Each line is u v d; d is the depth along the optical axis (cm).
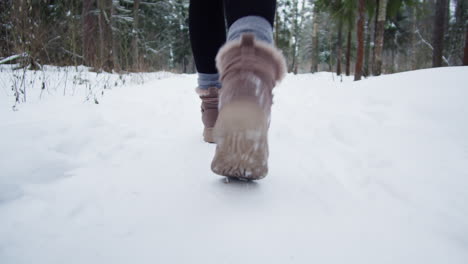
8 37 355
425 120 143
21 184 74
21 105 183
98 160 97
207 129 118
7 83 275
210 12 108
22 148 86
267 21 80
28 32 338
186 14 1880
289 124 159
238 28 78
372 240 54
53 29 448
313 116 177
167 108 205
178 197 70
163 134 134
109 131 128
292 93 308
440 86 180
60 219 60
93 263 47
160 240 53
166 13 1477
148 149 110
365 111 173
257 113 65
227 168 69
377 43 640
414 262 48
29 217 61
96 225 58
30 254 49
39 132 112
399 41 1522
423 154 104
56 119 134
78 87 310
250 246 51
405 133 128
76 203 67
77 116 144
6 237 54
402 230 58
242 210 63
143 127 144
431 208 67
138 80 498
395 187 79
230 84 70
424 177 85
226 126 64
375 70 648
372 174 89
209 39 109
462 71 203
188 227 57
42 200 68
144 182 79
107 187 76
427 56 1408
